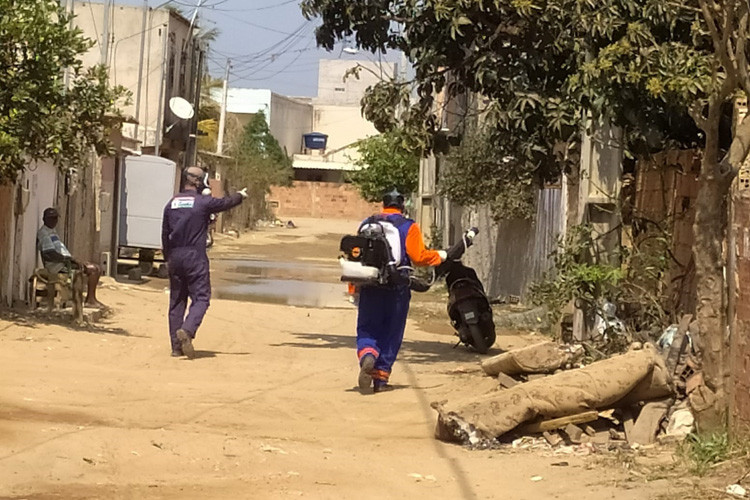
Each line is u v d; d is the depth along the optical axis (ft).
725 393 26.68
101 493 22.13
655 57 35.06
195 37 142.31
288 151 286.87
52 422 28.84
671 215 43.57
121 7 125.29
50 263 54.03
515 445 28.78
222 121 180.96
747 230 25.95
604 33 37.63
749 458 24.44
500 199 78.95
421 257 37.35
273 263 121.70
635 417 29.73
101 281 79.56
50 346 43.60
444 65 45.70
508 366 35.17
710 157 25.91
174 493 22.39
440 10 41.70
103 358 42.14
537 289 50.11
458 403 31.14
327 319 65.82
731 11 24.71
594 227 45.42
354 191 258.37
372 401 35.47
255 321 62.08
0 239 52.60
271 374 40.60
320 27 47.80
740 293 26.17
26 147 47.29
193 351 43.93
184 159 140.97
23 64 46.96
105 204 84.07
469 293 51.52
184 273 44.19
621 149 44.57
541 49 42.86
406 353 50.75
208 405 33.45
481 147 78.84
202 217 44.09
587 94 38.75
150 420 30.55
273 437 29.48
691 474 24.21
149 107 125.70
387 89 46.11
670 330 36.37
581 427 29.35
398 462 26.76
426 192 118.93
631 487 23.30
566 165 47.78
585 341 40.83
